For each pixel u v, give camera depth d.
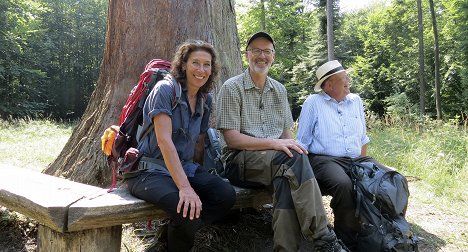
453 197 4.82
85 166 3.55
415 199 4.68
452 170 6.01
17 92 22.58
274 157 2.54
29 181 2.69
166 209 2.27
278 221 2.44
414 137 8.25
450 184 5.26
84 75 33.59
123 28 3.83
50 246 2.28
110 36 3.97
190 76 2.47
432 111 22.47
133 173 2.45
